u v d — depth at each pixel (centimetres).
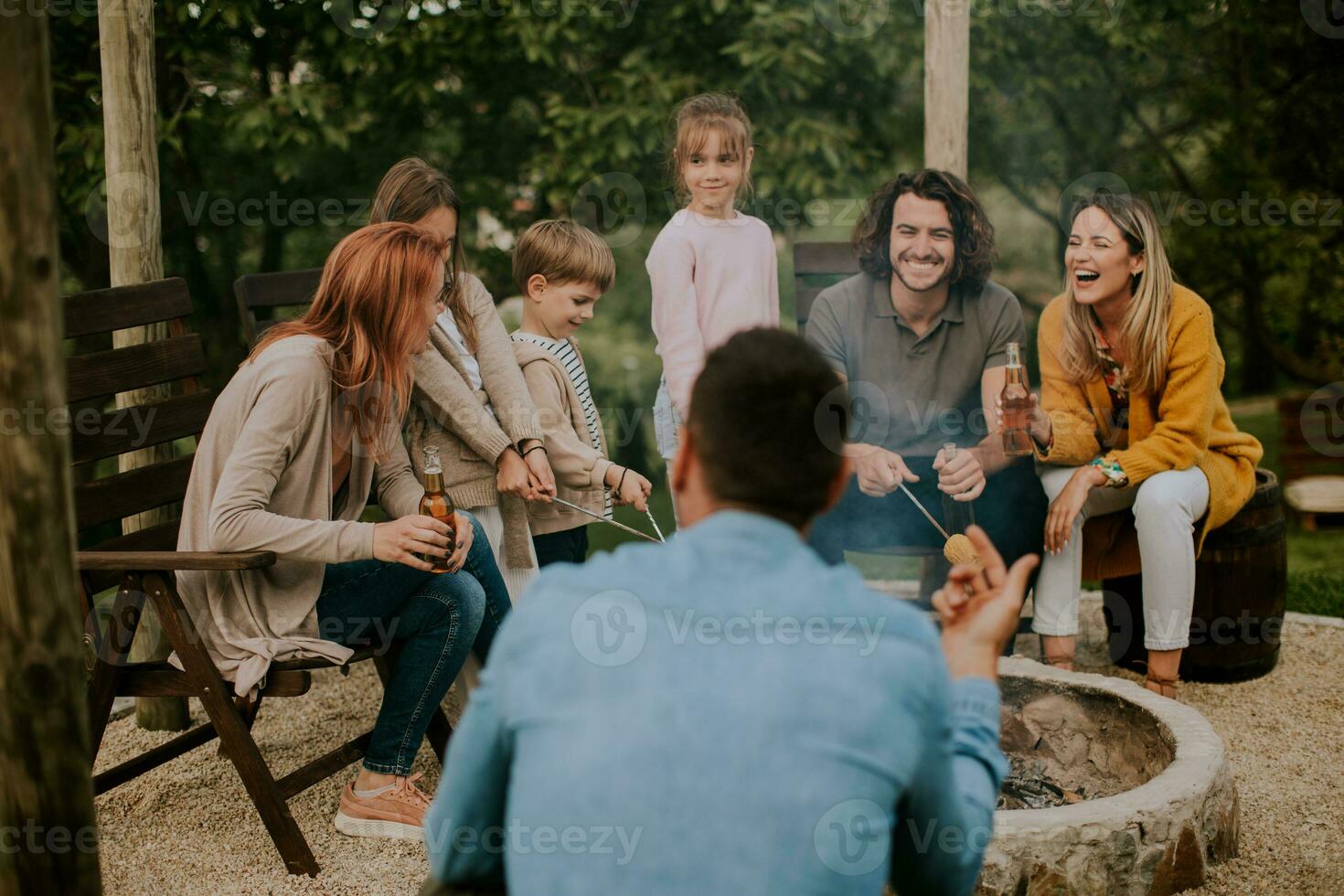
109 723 378
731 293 354
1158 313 347
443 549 265
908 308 367
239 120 598
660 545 135
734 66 659
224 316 671
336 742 353
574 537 353
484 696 132
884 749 122
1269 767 321
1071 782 295
